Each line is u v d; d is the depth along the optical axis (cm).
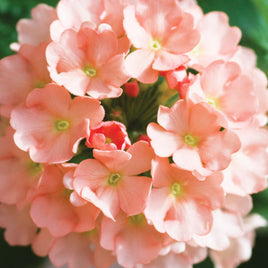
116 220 22
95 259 23
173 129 22
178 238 22
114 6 22
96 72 22
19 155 22
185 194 22
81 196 21
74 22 22
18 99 22
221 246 23
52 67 22
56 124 22
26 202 23
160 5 22
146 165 21
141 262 22
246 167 23
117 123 21
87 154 22
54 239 23
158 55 22
